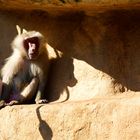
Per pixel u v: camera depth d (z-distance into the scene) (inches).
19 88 398.9
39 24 397.1
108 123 333.4
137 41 371.9
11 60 401.1
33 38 387.9
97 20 377.1
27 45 392.2
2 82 397.7
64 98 377.1
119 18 375.6
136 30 373.7
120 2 326.6
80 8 354.3
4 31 406.6
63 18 390.9
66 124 343.3
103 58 372.2
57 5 343.0
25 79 398.9
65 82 382.0
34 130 350.6
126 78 367.6
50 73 394.6
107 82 366.3
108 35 374.6
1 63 408.8
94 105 338.3
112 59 371.2
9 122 357.4
